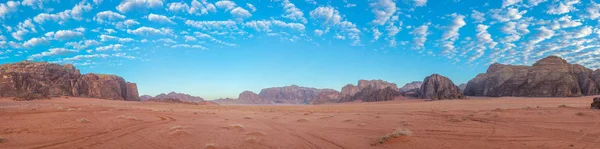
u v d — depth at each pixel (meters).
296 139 16.33
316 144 14.72
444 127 19.41
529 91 120.12
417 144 13.54
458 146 13.11
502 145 13.28
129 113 35.78
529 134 16.14
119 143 14.94
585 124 20.09
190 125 23.45
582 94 111.94
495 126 19.62
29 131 18.97
